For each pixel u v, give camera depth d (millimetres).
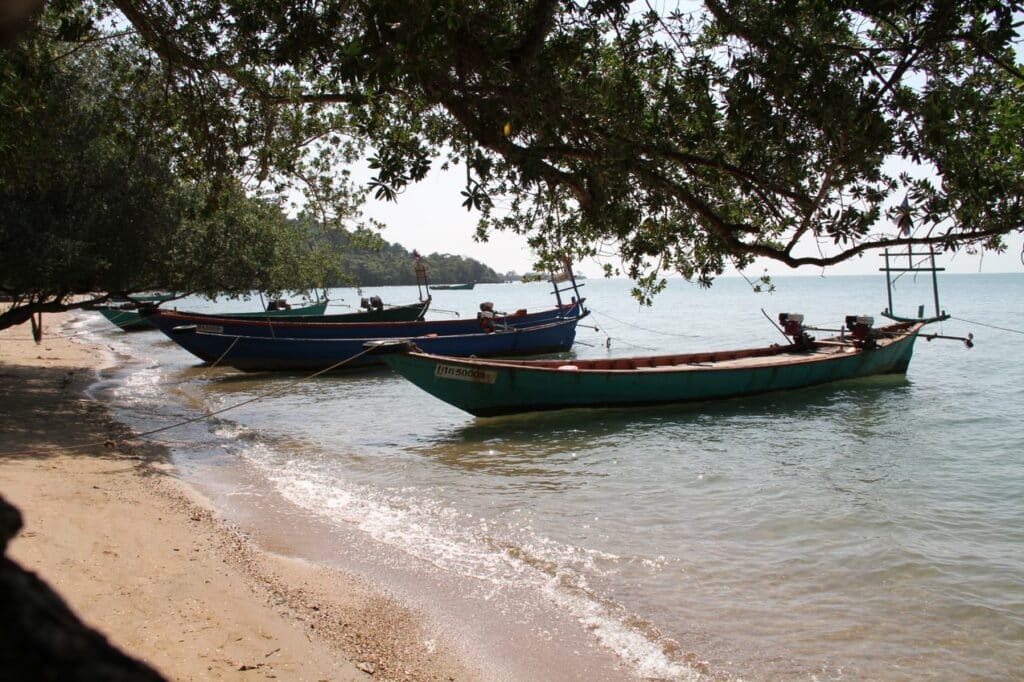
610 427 16422
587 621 6953
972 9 4508
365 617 6859
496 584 7754
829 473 12391
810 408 18344
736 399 18844
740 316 57094
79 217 16078
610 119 5438
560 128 5262
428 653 6254
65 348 30922
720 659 6297
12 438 12594
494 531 9461
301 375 25453
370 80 4910
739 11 4980
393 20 5000
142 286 19156
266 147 11141
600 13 5449
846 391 20516
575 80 5680
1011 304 69938
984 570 8180
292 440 15203
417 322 27234
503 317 29062
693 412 17859
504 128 4961
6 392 17922
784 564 8367
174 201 18297
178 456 13008
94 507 8758
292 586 7355
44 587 991
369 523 9695
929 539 9148
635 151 5250
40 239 14734
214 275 20469
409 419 17609
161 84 11250
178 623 6008
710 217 5031
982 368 25141
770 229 5414
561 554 8648
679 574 8078
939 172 4727
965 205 4633
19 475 9875
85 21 9656
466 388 16656
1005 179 4570
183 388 22281
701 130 5312
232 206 20422
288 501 10555
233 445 14305
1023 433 15375
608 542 9070
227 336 24438
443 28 4977
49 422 14539
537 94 5125
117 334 42344
